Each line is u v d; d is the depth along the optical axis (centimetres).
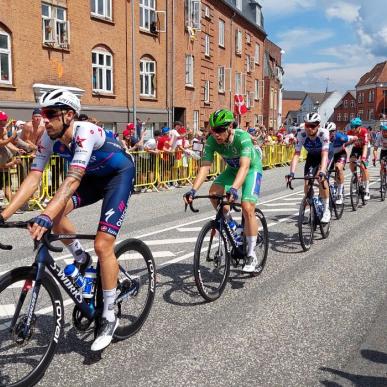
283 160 2030
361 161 890
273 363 289
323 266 503
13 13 1303
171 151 1178
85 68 1563
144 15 1861
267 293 417
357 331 336
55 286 271
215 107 2581
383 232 675
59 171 874
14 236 631
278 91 4978
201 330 338
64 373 276
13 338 253
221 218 413
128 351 305
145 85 1897
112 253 296
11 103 1307
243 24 3000
